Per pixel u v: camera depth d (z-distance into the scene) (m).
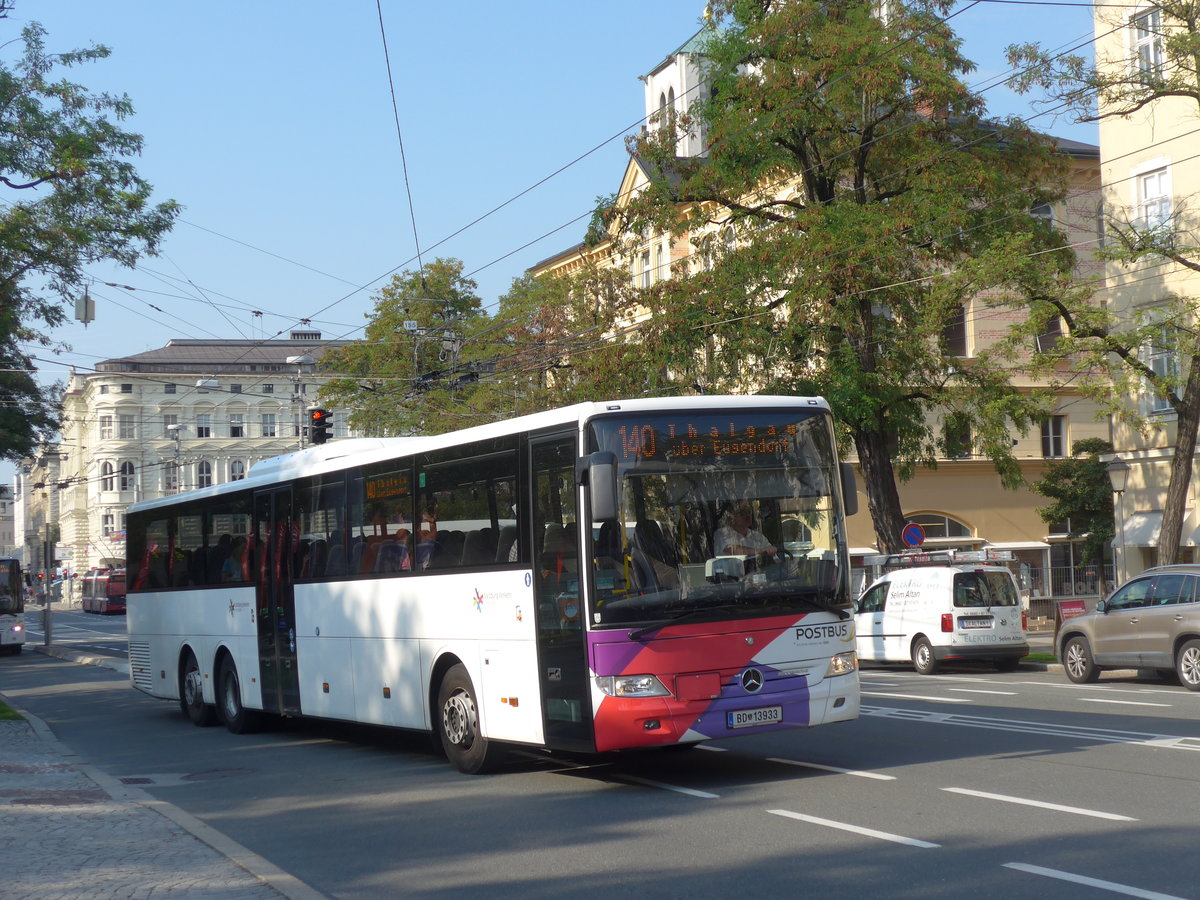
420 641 13.67
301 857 9.27
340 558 15.47
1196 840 8.09
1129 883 7.13
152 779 14.01
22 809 11.11
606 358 30.98
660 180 31.11
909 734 14.17
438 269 54.19
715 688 10.84
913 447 30.72
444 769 13.48
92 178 24.81
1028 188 29.42
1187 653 19.77
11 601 45.91
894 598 27.41
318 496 16.12
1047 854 7.90
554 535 11.40
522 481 11.91
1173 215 26.83
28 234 24.33
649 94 61.34
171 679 20.94
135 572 22.81
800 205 30.53
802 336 28.64
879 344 29.59
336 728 18.72
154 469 90.31
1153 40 29.52
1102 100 24.03
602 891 7.67
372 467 14.80
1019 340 24.98
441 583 13.27
